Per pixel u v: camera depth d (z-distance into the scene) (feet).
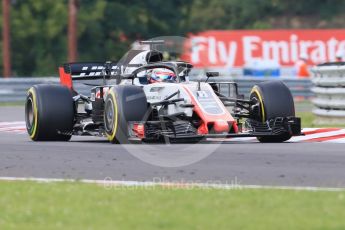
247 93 268.21
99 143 126.00
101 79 137.39
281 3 567.18
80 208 71.92
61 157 108.78
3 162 105.60
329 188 81.66
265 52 403.75
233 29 566.36
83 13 413.18
